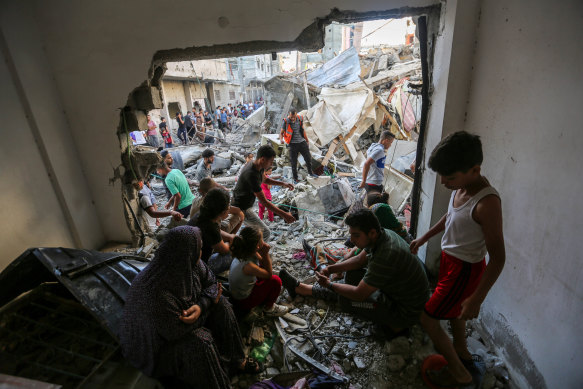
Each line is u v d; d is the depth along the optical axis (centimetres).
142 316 160
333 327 249
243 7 266
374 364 214
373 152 400
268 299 249
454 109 245
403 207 466
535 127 167
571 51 139
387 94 1046
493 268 138
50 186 305
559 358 152
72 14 278
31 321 196
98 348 192
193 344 167
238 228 317
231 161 809
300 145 620
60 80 303
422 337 229
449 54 231
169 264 166
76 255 216
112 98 309
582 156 135
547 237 160
